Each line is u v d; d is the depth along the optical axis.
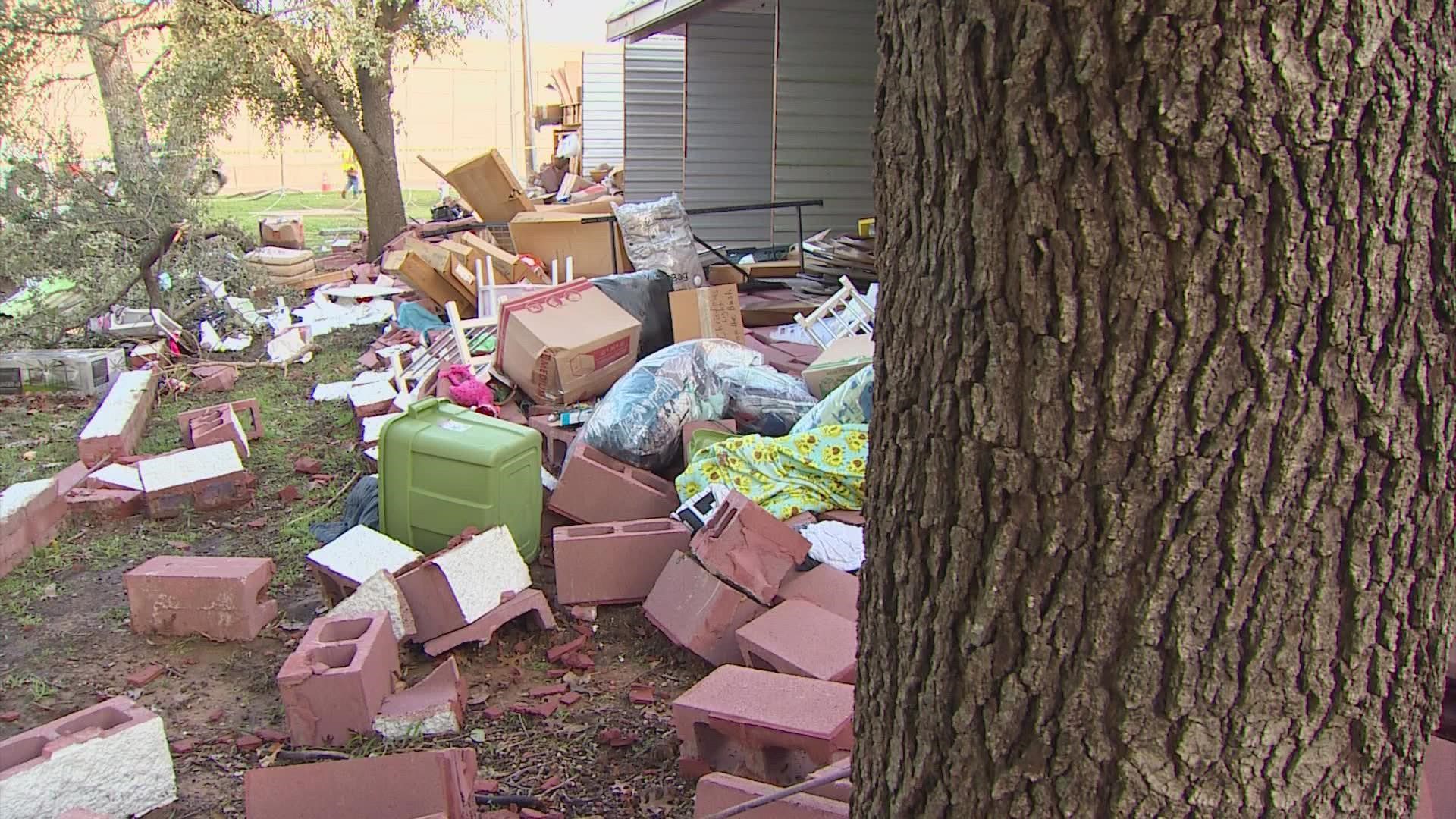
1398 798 1.63
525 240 10.51
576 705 4.09
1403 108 1.39
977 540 1.62
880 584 1.81
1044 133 1.46
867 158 12.70
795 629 3.95
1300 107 1.37
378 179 16.27
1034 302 1.51
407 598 4.41
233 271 12.40
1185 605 1.52
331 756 3.72
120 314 11.09
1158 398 1.47
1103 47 1.41
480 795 3.45
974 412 1.59
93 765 3.27
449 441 5.00
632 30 15.78
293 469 6.93
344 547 4.78
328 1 14.14
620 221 9.80
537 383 6.77
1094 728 1.59
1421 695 1.60
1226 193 1.40
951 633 1.68
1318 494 1.48
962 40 1.51
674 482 5.80
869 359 6.25
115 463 6.65
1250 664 1.52
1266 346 1.43
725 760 3.51
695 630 4.23
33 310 10.31
